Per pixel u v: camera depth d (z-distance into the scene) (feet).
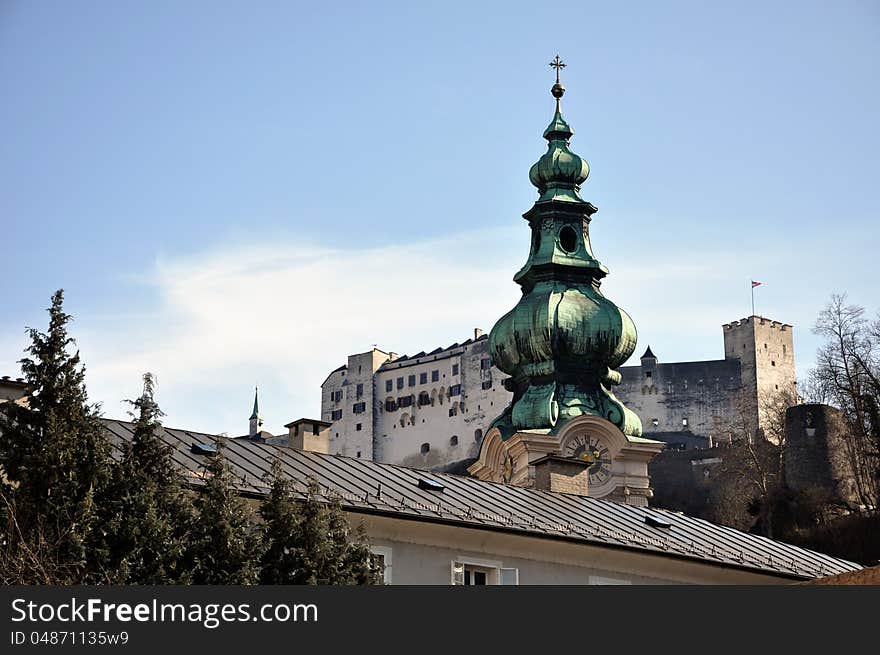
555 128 436.35
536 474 285.02
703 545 240.73
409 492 218.59
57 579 159.63
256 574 170.09
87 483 168.04
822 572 246.06
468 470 405.59
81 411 173.06
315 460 220.43
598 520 235.81
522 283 426.92
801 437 628.28
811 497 611.06
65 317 177.78
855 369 603.26
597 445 388.57
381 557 204.44
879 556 548.72
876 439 588.91
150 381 181.16
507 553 216.33
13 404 172.35
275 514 178.50
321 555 176.14
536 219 427.74
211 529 170.81
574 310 411.75
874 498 588.91
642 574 228.63
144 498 168.14
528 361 412.77
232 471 191.52
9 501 164.96
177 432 213.87
